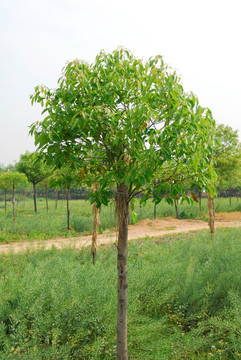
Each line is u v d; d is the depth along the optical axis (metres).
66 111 2.62
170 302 4.76
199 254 6.97
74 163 2.95
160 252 7.35
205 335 4.18
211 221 8.94
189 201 3.00
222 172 13.11
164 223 17.44
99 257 7.42
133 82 2.90
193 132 2.60
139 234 13.75
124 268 3.17
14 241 12.26
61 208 26.52
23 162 20.22
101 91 2.79
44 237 13.20
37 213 21.09
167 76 2.79
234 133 12.84
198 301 4.68
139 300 4.70
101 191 2.92
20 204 34.78
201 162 2.83
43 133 2.67
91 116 2.60
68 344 3.36
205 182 2.98
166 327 4.16
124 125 2.69
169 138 2.55
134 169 2.64
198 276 5.24
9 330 3.61
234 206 24.66
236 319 3.95
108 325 3.76
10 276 4.80
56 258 6.21
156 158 2.67
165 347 3.63
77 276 4.88
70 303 3.79
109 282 4.79
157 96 2.76
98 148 3.09
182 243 8.42
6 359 2.94
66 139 2.86
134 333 3.73
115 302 4.03
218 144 3.08
